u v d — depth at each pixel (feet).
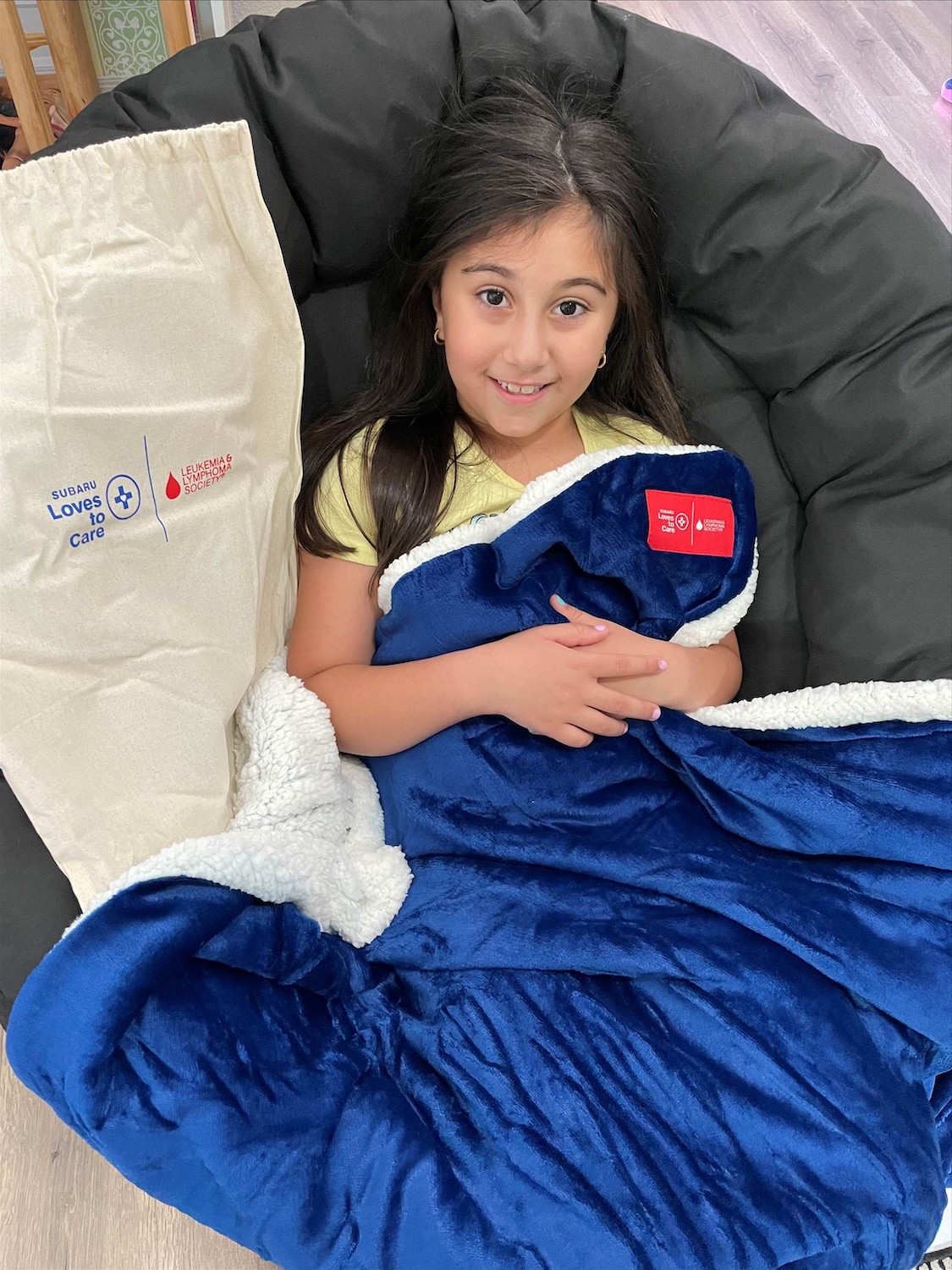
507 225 2.46
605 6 2.83
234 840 2.31
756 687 3.15
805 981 2.29
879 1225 2.08
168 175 2.21
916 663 2.67
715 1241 2.02
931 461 2.72
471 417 2.95
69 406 2.17
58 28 4.82
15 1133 3.04
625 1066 2.21
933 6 7.05
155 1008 2.09
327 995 2.39
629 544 2.83
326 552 2.84
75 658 2.27
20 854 2.37
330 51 2.62
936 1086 2.47
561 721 2.61
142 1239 2.90
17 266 2.11
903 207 2.71
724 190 2.74
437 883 2.59
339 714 2.70
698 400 3.11
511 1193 2.05
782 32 6.76
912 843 2.44
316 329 3.03
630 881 2.47
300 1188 2.05
